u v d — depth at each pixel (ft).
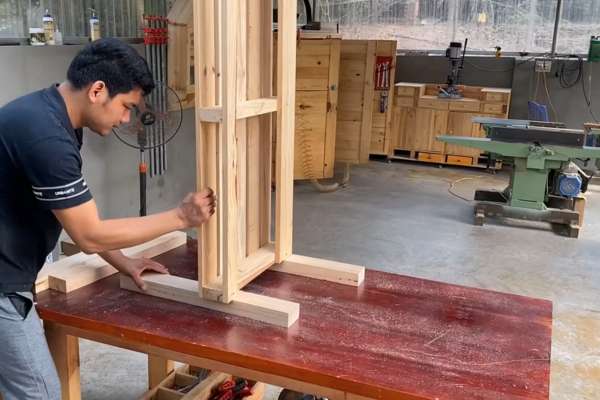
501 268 12.88
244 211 5.67
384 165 22.71
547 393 4.09
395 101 22.39
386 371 4.31
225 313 5.18
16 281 4.71
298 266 6.01
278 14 5.29
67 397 5.66
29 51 10.43
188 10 12.48
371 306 5.39
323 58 17.62
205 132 4.88
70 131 4.54
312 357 4.48
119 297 5.46
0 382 4.99
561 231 15.49
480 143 15.12
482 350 4.66
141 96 4.73
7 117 4.33
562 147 14.61
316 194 18.54
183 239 6.82
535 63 21.49
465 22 23.00
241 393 6.69
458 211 17.11
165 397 6.95
